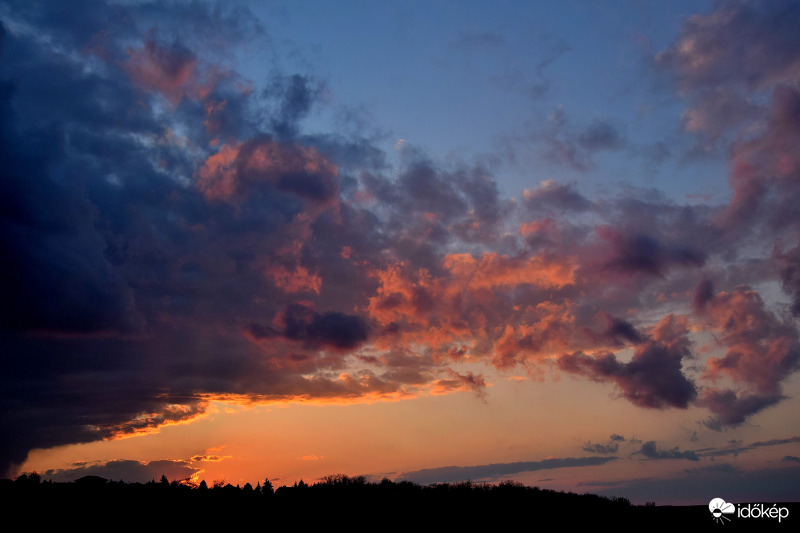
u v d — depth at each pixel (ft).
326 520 234.38
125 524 219.82
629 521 240.12
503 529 225.76
